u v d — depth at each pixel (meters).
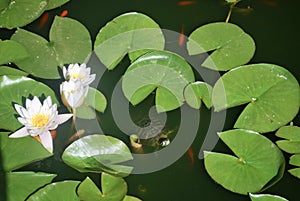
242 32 2.96
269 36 3.02
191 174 2.79
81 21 3.03
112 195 2.70
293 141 2.80
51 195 2.69
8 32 2.96
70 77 2.83
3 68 2.88
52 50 2.92
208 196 2.77
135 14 2.97
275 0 3.07
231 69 2.89
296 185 2.77
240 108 2.87
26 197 2.70
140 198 2.76
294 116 2.82
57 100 2.85
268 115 2.83
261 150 2.77
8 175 2.73
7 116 2.80
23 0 3.00
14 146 2.77
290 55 2.98
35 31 2.99
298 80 2.93
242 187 2.73
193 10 3.06
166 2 3.07
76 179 2.77
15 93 2.83
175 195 2.77
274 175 2.74
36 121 2.77
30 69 2.88
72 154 2.76
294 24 3.04
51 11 3.03
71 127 2.83
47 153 2.77
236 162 2.76
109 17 3.04
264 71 2.88
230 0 3.06
